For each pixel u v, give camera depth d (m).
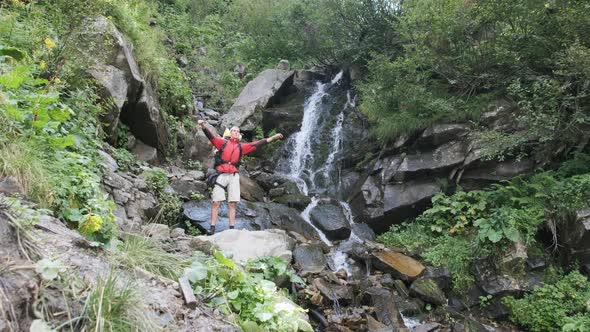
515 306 5.86
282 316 2.91
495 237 6.28
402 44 9.58
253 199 8.07
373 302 5.79
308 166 9.91
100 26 6.47
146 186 6.02
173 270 2.99
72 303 1.99
